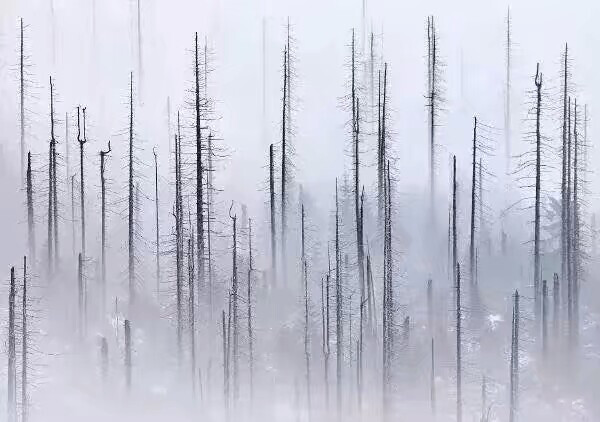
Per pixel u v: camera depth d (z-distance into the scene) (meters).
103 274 73.94
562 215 74.81
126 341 65.38
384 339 66.38
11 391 56.47
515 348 64.19
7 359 63.72
